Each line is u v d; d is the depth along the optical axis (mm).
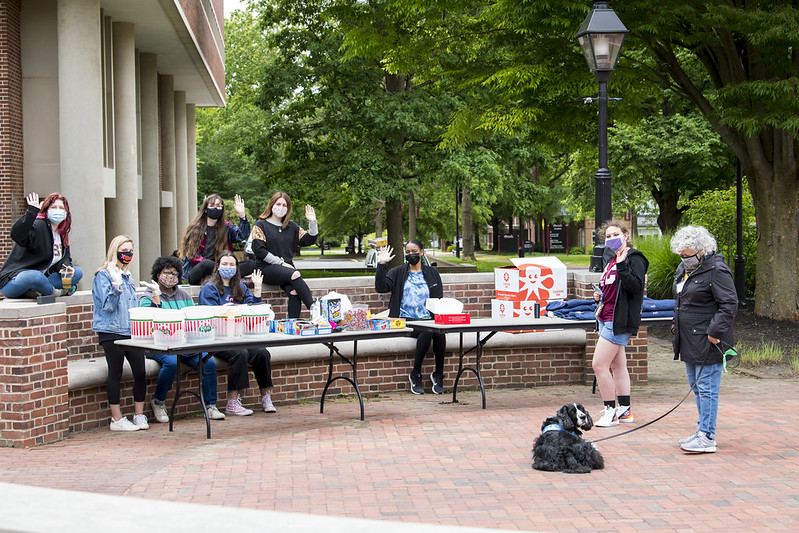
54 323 7688
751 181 16812
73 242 16719
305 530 1341
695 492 5801
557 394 10320
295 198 31797
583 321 9461
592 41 10578
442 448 7234
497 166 30609
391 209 31812
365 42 19484
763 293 16656
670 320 10203
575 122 18750
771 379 11367
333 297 8898
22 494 1479
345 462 6730
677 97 28859
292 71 30438
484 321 9594
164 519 1378
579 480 6137
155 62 24281
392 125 27859
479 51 21312
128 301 8172
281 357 9672
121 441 7703
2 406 7402
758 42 13656
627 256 7840
